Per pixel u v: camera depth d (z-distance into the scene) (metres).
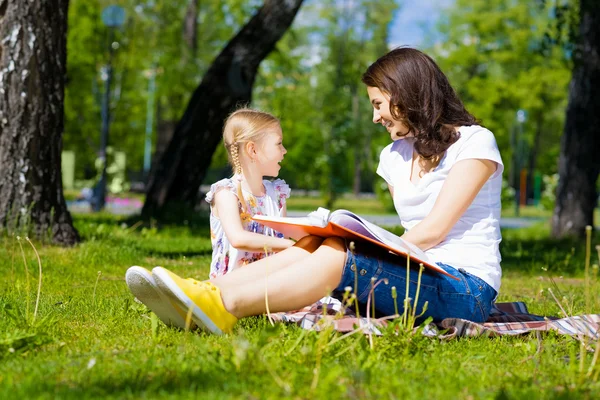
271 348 2.77
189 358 2.66
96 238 7.90
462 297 3.23
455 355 2.89
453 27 34.97
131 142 36.94
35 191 7.09
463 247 3.33
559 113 37.97
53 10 7.18
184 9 24.28
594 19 13.14
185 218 11.73
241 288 3.04
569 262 8.25
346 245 3.07
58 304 4.02
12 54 7.05
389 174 3.63
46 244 7.04
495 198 3.42
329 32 36.44
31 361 2.64
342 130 35.25
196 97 12.41
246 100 12.39
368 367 2.50
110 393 2.25
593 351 2.96
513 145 39.06
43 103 7.12
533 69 32.91
